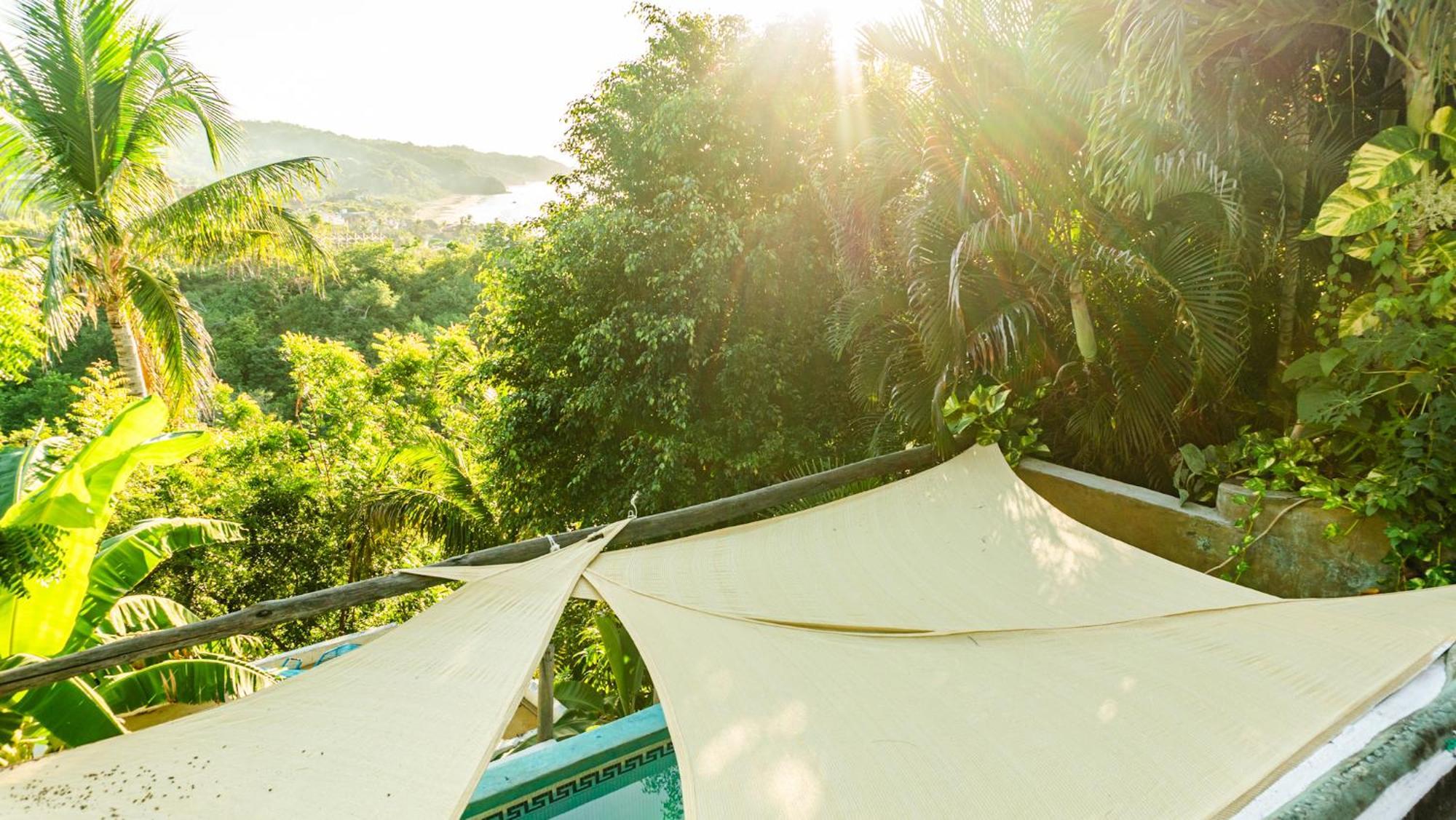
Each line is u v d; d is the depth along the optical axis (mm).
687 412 9461
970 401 5168
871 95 6059
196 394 14945
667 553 3748
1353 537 3695
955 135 5332
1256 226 4383
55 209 12805
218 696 6035
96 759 2271
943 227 5367
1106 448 5285
